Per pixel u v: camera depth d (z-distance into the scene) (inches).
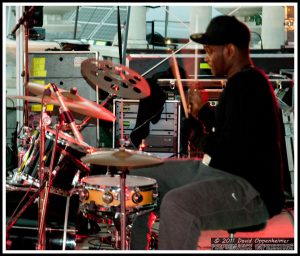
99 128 182.4
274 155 99.7
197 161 121.2
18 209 132.4
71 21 228.5
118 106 171.5
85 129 178.7
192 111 112.3
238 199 97.0
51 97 123.9
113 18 228.8
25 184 141.0
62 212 131.3
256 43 216.8
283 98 176.6
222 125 101.7
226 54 103.7
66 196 130.7
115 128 172.2
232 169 99.1
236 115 98.1
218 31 103.2
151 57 180.5
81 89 178.4
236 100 98.6
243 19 220.1
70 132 141.9
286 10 206.1
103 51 219.8
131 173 123.7
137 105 172.2
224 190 96.6
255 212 98.2
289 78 177.5
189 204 94.7
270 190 98.7
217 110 103.0
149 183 115.6
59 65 178.2
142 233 119.6
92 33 229.1
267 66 185.3
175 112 170.4
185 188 96.3
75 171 129.6
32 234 129.6
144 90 143.9
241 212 97.4
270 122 99.7
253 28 219.6
